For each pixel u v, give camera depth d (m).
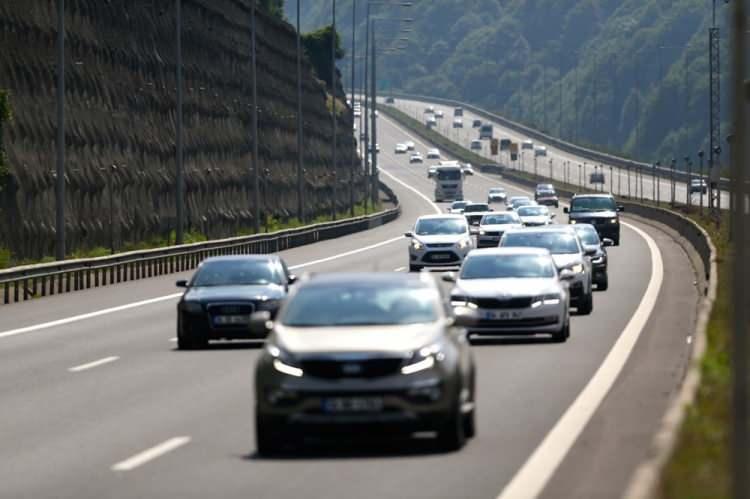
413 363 39.66
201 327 76.25
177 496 33.97
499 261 79.81
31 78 171.25
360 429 39.47
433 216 159.38
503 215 191.38
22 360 72.88
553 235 100.56
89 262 136.38
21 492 35.28
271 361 40.06
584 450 39.66
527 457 38.59
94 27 196.38
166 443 43.25
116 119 198.75
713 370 46.09
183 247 166.00
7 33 167.00
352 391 39.34
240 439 43.78
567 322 77.12
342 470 37.25
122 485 35.84
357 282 43.94
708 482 27.84
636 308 97.94
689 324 84.44
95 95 192.25
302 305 42.91
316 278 44.75
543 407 49.56
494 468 36.88
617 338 77.12
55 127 175.75
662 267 149.00
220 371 65.25
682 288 117.38
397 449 40.81
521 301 75.12
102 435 45.53
